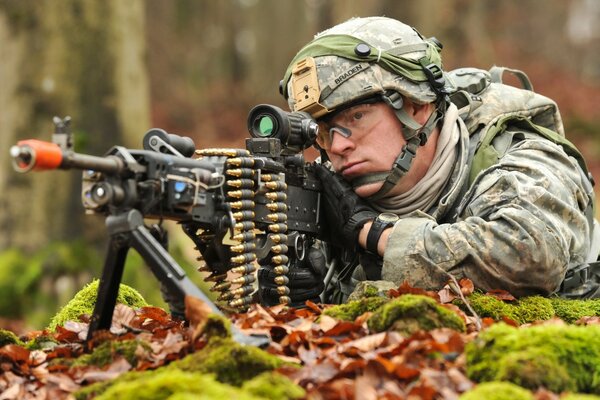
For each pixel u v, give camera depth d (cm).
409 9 5556
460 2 6662
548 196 1001
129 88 2264
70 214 2175
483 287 997
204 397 645
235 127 7062
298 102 1065
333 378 721
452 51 6531
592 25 8731
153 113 6994
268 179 966
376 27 1077
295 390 679
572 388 723
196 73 7656
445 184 1092
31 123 2194
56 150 718
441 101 1089
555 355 735
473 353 755
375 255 1051
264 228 981
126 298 1130
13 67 2191
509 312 955
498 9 8156
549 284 1009
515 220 980
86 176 780
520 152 1066
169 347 798
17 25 2184
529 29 8088
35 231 2164
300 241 1038
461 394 699
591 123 6100
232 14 8344
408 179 1081
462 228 993
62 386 761
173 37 7719
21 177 2175
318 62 1057
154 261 779
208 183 831
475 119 1120
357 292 985
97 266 2158
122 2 2252
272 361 740
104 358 803
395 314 816
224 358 730
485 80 1151
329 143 1077
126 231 782
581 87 6931
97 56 2217
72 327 959
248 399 649
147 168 791
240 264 943
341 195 1054
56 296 2102
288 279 1003
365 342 779
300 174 1029
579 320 980
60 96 2194
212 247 944
